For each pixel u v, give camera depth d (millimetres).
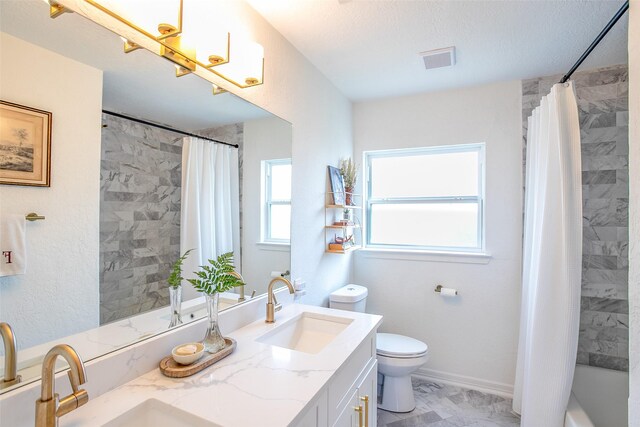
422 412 2270
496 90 2541
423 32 1837
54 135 920
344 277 2787
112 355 1012
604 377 2180
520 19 1704
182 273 1332
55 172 926
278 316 1731
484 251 2594
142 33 1056
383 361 2256
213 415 873
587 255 2275
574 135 1818
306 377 1081
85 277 999
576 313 1785
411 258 2799
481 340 2580
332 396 1166
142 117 1171
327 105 2469
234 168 1596
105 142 1057
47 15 902
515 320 2480
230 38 1439
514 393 2281
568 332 1786
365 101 2961
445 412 2270
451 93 2684
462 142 2643
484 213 2592
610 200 2221
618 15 1322
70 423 838
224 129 1526
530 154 2266
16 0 843
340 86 2613
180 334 1246
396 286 2850
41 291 889
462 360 2635
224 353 1219
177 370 1070
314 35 1881
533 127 2232
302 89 2109
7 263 822
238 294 1607
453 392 2529
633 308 913
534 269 2068
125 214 1124
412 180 2945
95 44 1016
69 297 954
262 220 1779
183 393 981
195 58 1271
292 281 2008
